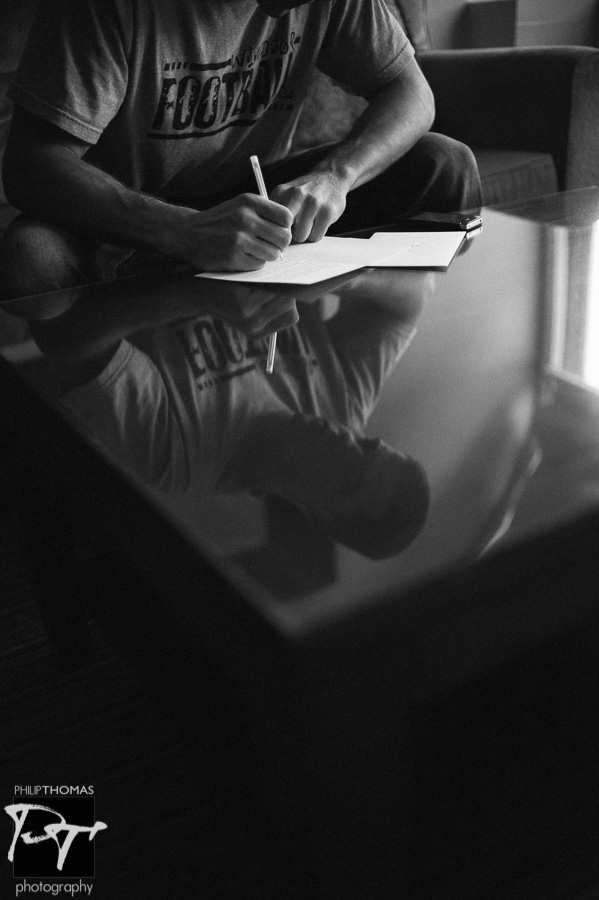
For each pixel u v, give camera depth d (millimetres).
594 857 390
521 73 1838
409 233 1075
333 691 334
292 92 1474
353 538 400
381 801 366
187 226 1002
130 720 820
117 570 582
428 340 683
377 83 1436
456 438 500
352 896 376
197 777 740
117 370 680
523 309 737
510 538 392
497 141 1948
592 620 397
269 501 442
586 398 551
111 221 1063
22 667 918
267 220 971
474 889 368
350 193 1428
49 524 730
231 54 1319
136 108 1287
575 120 1771
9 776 758
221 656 385
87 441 543
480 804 404
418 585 363
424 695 357
